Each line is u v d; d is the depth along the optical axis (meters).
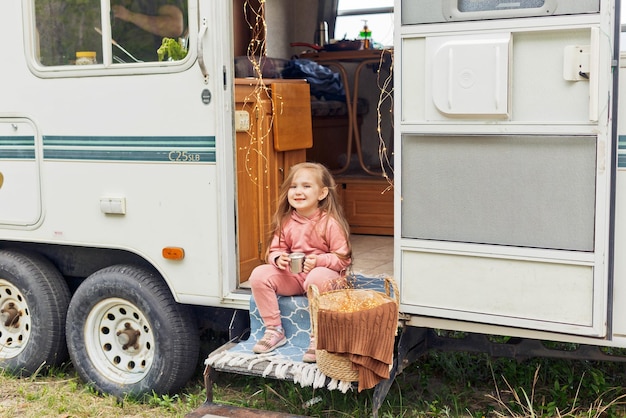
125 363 4.21
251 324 3.80
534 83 3.14
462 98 3.22
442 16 3.24
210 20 3.71
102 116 4.02
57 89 4.12
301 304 3.71
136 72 3.91
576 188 3.12
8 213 4.34
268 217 4.33
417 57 3.32
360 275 3.81
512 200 3.22
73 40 4.08
